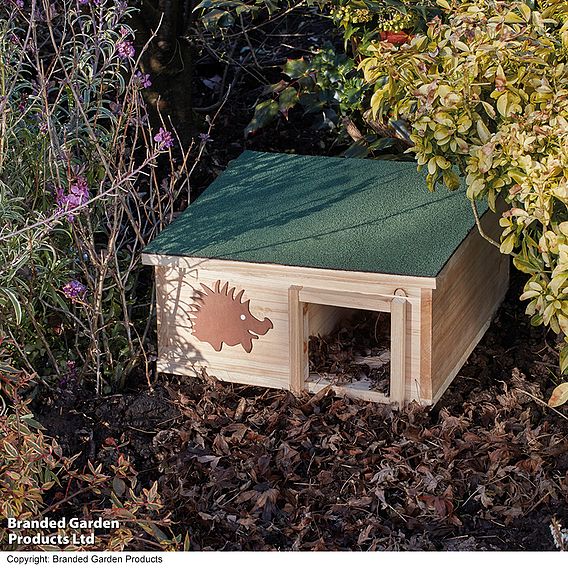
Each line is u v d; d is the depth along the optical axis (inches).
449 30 121.0
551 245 115.6
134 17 148.2
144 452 120.6
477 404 124.5
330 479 118.0
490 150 116.3
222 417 123.0
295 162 135.6
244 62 165.6
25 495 110.2
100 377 124.9
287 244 122.6
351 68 148.1
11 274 119.3
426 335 119.3
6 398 123.6
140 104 131.6
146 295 135.3
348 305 120.0
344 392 123.3
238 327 123.7
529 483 117.1
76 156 134.1
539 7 124.9
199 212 128.5
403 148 145.9
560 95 115.9
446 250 120.3
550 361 129.0
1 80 124.3
